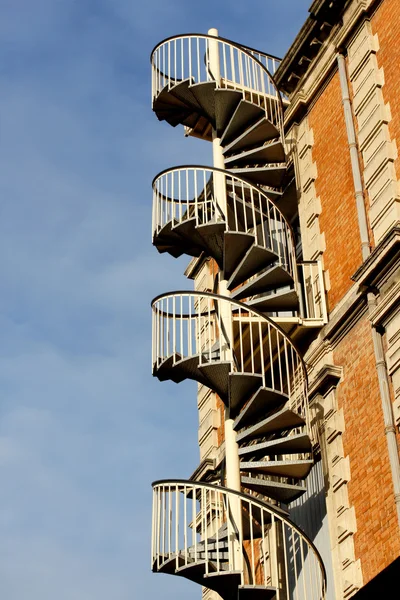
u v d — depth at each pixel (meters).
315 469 17.02
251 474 18.28
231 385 16.53
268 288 18.48
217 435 21.86
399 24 18.03
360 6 19.02
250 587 14.61
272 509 15.34
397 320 15.46
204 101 20.67
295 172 20.44
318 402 17.06
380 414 15.34
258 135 20.41
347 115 18.73
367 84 18.34
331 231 18.50
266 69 21.17
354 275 16.52
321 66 20.39
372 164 17.53
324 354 17.33
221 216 19.00
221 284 18.67
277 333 17.05
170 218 19.39
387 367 15.47
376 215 17.06
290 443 16.19
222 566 15.84
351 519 15.34
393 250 15.81
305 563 16.56
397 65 17.75
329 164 19.22
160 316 17.89
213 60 21.31
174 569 15.72
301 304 18.89
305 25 20.47
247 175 20.22
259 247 18.00
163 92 21.05
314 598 16.03
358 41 19.06
